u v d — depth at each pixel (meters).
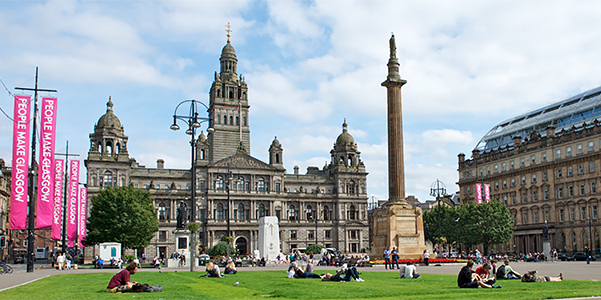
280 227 161.50
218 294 26.75
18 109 64.44
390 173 72.06
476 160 153.50
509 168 139.50
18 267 80.25
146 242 113.12
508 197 139.12
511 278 36.62
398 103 72.62
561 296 24.16
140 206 112.81
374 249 73.31
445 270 53.50
